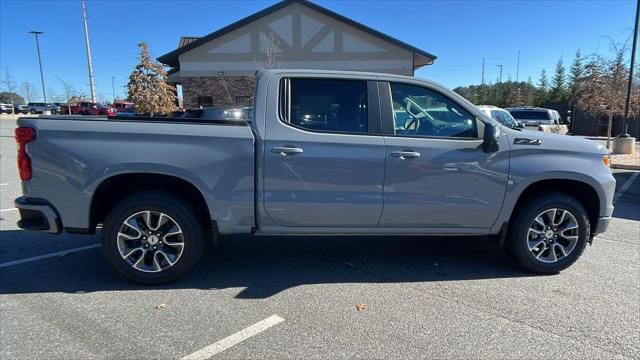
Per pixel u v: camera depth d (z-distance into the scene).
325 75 4.15
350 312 3.58
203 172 3.93
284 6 25.62
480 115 4.23
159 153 3.87
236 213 4.03
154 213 3.98
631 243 5.57
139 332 3.23
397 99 4.22
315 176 4.02
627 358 2.95
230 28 25.55
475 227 4.31
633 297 3.90
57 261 4.70
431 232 4.29
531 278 4.36
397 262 4.79
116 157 3.84
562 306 3.71
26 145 3.87
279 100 4.07
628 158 14.55
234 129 3.98
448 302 3.78
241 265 4.66
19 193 8.48
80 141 3.85
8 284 4.08
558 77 51.34
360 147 4.04
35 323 3.35
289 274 4.41
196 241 4.06
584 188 4.47
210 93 26.36
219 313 3.54
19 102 72.44
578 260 4.90
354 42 26.16
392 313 3.56
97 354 2.94
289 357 2.92
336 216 4.12
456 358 2.93
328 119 4.12
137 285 4.08
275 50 25.80
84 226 3.94
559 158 4.26
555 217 4.39
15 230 5.84
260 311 3.58
